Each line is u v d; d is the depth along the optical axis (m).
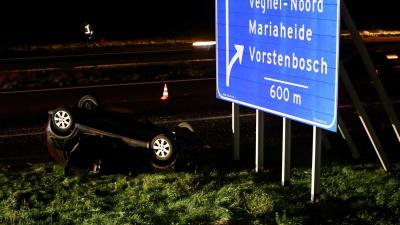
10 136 17.30
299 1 10.80
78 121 12.92
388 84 25.66
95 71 28.25
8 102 21.97
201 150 13.85
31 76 27.00
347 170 13.17
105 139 12.95
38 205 10.89
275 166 13.64
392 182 12.34
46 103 21.95
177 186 11.81
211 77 26.83
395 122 13.09
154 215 10.10
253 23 12.13
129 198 11.19
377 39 42.16
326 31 10.24
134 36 46.06
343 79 12.82
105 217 10.02
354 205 10.85
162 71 28.56
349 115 19.97
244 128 18.06
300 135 17.09
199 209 10.26
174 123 18.81
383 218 10.30
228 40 12.98
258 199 10.68
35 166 13.77
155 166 12.89
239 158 14.12
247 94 12.58
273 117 19.47
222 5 13.04
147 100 22.25
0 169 13.59
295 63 11.05
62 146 12.93
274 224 9.77
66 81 26.16
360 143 16.28
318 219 10.20
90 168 12.83
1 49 36.81
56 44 40.25
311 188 11.16
